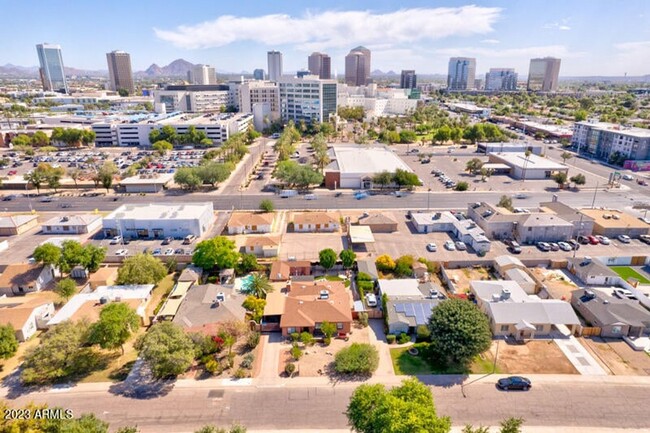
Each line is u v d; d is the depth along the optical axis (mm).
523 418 55031
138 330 73188
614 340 71125
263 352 68375
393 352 68188
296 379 62281
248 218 120000
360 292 84375
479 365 65062
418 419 43625
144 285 84812
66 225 117688
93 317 72062
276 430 53500
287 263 93562
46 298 84875
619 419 55125
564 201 144500
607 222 115625
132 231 114125
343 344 70312
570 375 62844
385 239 112688
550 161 186500
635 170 185375
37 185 154875
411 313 74188
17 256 103250
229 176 177500
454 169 189625
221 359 66688
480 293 79875
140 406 57188
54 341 60750
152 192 157125
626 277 92938
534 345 69688
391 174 156125
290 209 137125
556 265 96750
